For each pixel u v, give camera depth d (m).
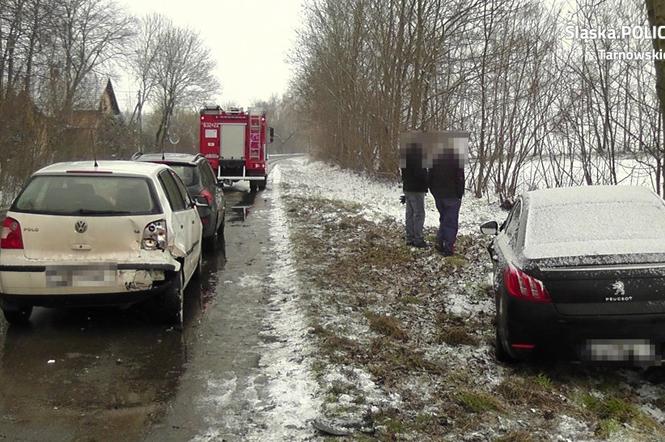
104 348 5.41
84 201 5.68
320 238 11.38
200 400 4.38
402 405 4.34
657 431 4.06
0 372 4.83
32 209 5.61
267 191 22.70
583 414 4.29
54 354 5.24
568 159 14.24
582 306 4.48
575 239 4.98
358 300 7.07
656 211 5.25
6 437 3.80
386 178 23.27
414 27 21.05
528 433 3.95
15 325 5.97
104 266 5.47
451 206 9.42
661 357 4.43
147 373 4.86
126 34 39.12
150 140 46.53
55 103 18.06
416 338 5.87
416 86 20.50
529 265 4.72
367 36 25.36
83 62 35.09
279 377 4.80
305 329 5.91
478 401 4.36
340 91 29.89
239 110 22.94
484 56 17.22
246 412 4.20
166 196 6.14
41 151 15.27
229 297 7.22
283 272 8.56
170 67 59.19
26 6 23.28
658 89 5.83
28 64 22.36
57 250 5.50
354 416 4.10
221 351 5.38
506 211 14.91
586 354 4.50
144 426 3.99
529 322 4.59
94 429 3.93
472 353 5.50
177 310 5.91
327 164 41.34
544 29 16.11
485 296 7.39
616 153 12.73
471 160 18.84
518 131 16.16
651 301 4.41
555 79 14.41
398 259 9.36
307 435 3.89
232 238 11.59
